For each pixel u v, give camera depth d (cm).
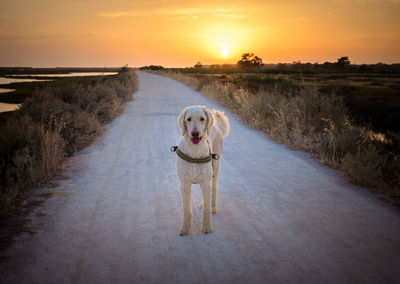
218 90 1983
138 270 304
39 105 877
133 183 561
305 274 293
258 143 849
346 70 8831
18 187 499
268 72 8356
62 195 497
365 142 684
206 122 371
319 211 432
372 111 1703
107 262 317
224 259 323
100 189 528
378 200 464
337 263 309
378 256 319
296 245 346
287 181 559
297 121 880
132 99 1994
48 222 405
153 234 378
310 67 9119
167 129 1052
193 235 376
